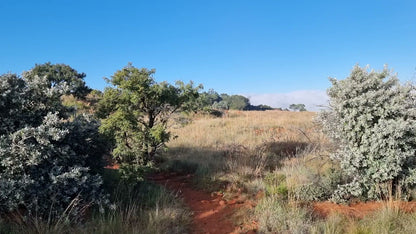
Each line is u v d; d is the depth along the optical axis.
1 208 4.26
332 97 6.89
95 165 5.97
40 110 5.25
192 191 7.09
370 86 6.20
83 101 25.92
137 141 6.46
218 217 5.53
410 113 5.98
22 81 5.32
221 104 37.75
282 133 13.02
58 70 28.03
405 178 5.77
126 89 6.64
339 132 6.46
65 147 4.91
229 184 7.25
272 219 4.94
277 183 6.77
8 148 4.20
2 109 4.94
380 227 4.42
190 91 7.46
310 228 4.58
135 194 5.88
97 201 4.81
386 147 5.60
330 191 6.12
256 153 9.14
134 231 4.39
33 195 4.34
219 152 9.89
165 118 7.61
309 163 8.00
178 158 9.40
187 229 5.01
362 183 5.95
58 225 4.23
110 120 5.98
